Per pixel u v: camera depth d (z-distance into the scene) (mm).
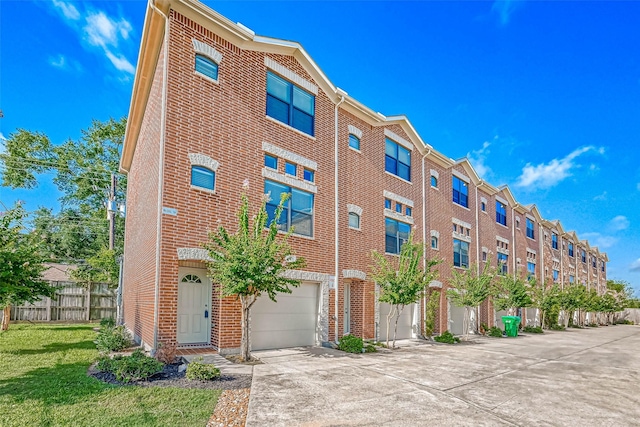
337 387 7918
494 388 8672
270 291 10250
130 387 7020
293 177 13562
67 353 10617
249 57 12758
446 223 22250
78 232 29688
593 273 52125
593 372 11273
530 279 29000
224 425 5559
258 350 12047
